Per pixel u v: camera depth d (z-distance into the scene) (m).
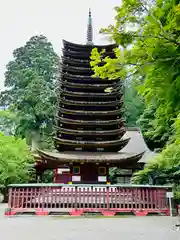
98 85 20.89
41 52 48.97
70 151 19.88
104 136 20.19
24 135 40.12
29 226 10.89
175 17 4.50
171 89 4.67
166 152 14.74
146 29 4.67
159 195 15.29
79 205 14.80
